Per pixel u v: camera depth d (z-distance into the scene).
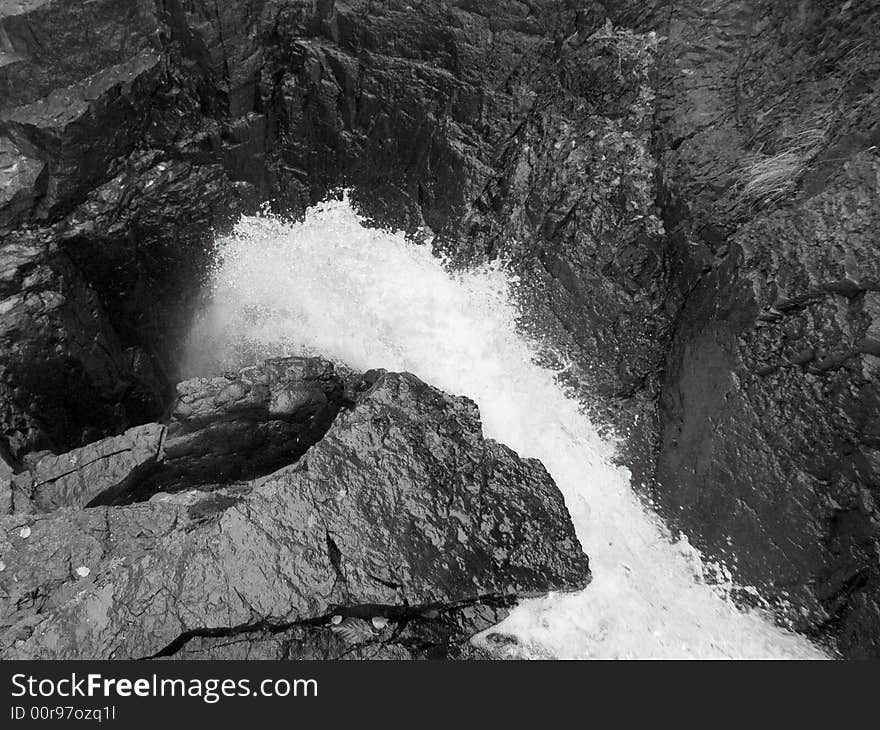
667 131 10.03
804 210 7.94
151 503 7.66
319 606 6.62
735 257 8.59
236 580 6.64
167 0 10.62
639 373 10.28
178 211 12.16
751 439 8.08
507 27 10.95
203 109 11.92
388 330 12.46
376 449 7.75
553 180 11.22
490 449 8.13
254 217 13.18
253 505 7.13
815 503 7.46
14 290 10.00
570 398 10.80
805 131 8.57
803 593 7.47
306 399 9.66
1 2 9.52
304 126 12.49
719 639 7.72
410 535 7.20
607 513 9.46
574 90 11.05
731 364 8.41
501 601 7.22
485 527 7.47
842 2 8.39
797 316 7.80
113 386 11.46
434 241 12.41
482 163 11.70
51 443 10.23
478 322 11.87
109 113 10.51
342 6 11.33
